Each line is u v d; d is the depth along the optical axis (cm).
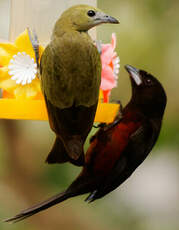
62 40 364
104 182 373
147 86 376
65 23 365
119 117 375
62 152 366
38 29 374
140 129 374
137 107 376
